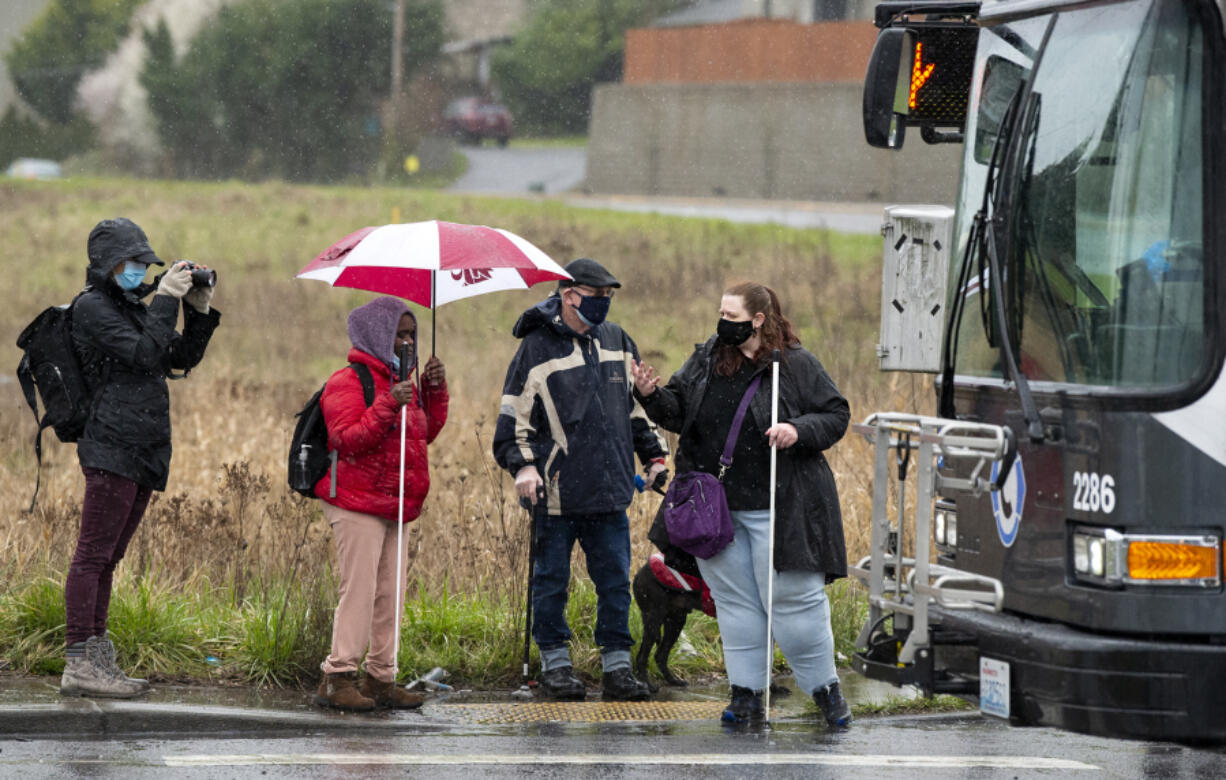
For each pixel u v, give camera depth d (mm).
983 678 16172
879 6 21266
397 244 20219
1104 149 15812
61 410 19938
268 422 37094
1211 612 14703
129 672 21562
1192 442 14797
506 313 68000
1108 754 19234
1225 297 14883
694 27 173375
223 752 17422
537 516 21625
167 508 27391
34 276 82500
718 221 120062
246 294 72312
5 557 24375
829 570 19594
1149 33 15562
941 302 23062
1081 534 15414
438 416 21469
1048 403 15938
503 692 22312
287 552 25688
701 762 17391
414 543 26156
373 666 20828
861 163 154125
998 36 17984
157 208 121375
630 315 65188
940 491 19078
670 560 20391
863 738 19531
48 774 15961
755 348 19859
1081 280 15852
